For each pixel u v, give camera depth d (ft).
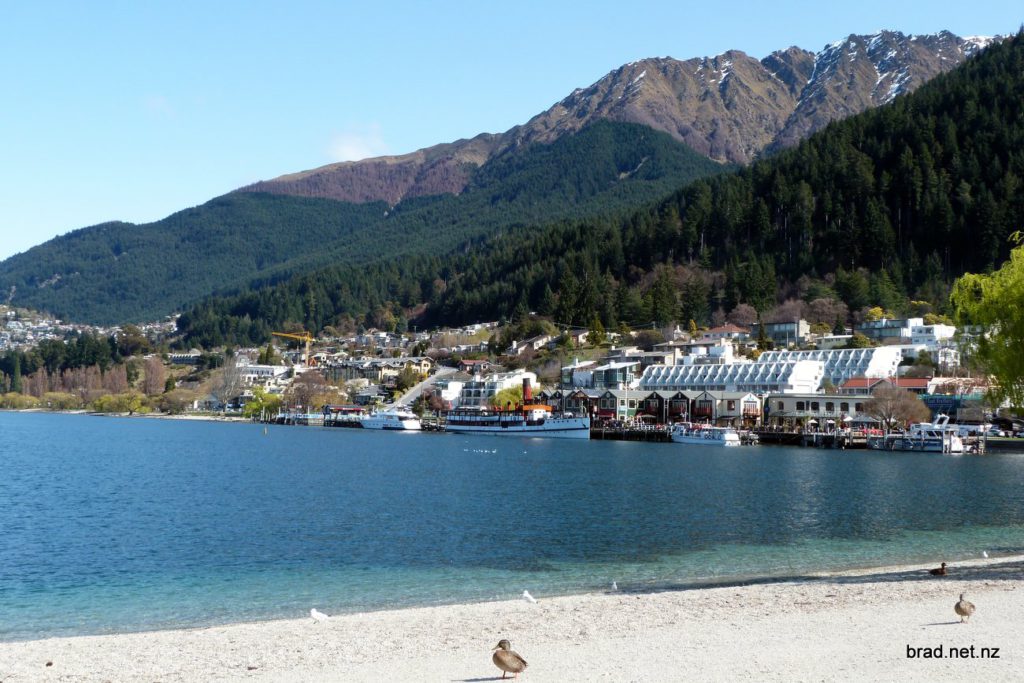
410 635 110.11
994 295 183.83
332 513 244.83
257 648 105.50
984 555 172.86
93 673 95.30
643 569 165.27
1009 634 101.24
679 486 310.86
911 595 127.65
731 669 88.07
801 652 94.12
